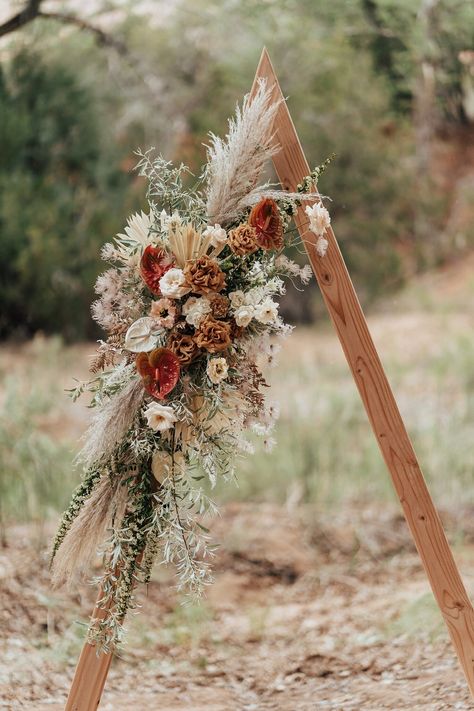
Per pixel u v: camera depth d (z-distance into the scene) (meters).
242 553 6.24
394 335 16.17
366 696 3.85
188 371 2.89
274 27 11.90
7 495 6.21
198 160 17.05
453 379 11.65
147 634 4.85
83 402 10.17
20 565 5.17
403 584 5.84
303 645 4.72
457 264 21.52
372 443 8.19
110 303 2.94
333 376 12.23
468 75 10.46
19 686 3.95
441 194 22.34
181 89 17.25
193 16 15.62
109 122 17.25
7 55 15.77
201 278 2.80
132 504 2.90
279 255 2.94
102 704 3.85
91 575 5.14
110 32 14.95
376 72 11.28
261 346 2.91
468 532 6.62
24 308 16.95
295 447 8.01
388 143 19.61
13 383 7.27
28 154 17.20
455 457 7.73
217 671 4.43
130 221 2.97
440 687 3.76
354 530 6.75
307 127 18.88
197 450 2.88
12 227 16.55
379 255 19.78
